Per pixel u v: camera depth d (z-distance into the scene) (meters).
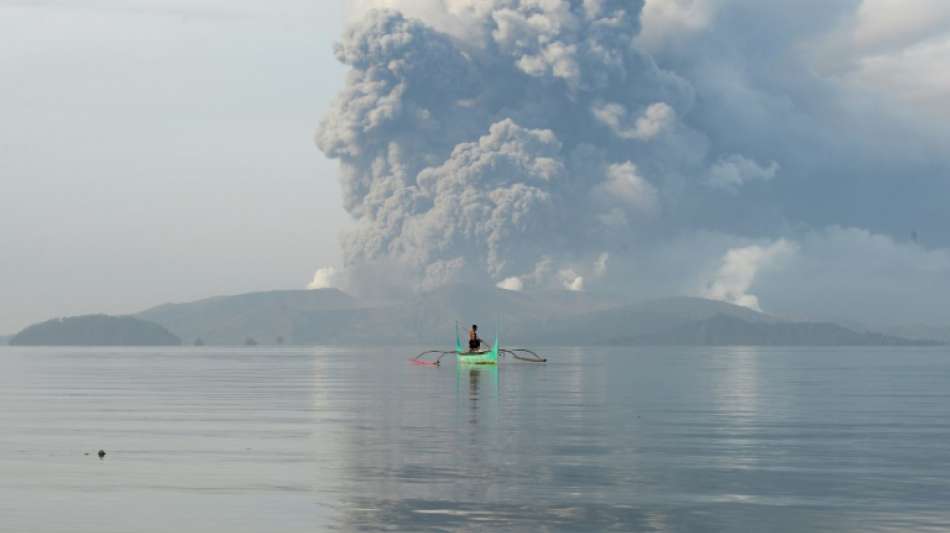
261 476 28.16
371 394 67.06
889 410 53.12
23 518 22.31
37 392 71.44
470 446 35.41
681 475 28.56
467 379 92.19
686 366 141.12
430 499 24.64
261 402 59.09
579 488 26.30
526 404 57.00
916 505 24.09
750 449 34.81
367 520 22.14
